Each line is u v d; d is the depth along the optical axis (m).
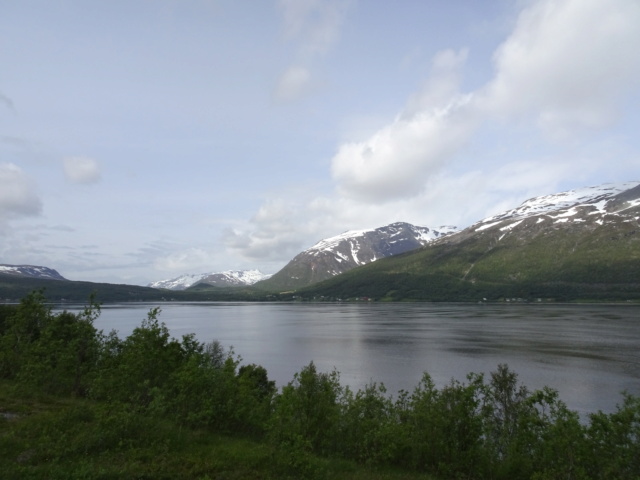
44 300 33.31
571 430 17.72
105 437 15.91
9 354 29.00
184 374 20.59
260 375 44.69
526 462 18.72
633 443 17.22
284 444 16.19
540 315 191.25
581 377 65.62
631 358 81.62
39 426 16.80
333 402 21.53
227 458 16.03
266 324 180.38
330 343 113.62
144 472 13.53
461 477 18.56
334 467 17.44
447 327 148.12
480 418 19.73
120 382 21.08
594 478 17.16
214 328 162.25
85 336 26.88
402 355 90.75
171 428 18.58
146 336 22.88
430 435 19.66
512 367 74.19
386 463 19.69
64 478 12.39
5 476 12.10
